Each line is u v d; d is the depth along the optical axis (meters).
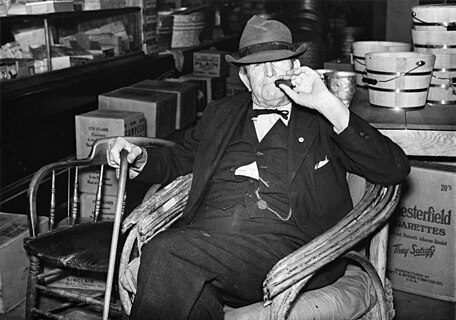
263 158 2.41
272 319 2.08
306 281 2.07
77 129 4.06
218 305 2.13
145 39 5.82
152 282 2.10
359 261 2.45
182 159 2.61
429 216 3.16
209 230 2.38
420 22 3.09
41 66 4.31
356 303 2.34
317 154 2.37
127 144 2.45
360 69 3.48
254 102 2.50
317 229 2.36
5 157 3.69
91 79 4.64
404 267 3.28
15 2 4.22
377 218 2.17
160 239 2.18
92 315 3.19
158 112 4.67
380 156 2.19
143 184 4.23
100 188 3.17
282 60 2.40
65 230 2.97
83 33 5.25
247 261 2.21
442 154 2.68
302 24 8.00
